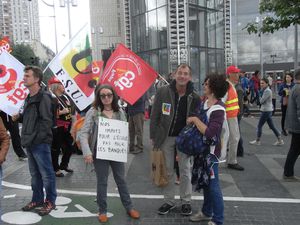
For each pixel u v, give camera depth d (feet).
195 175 15.93
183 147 15.72
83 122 18.03
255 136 41.27
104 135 16.80
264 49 149.07
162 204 19.33
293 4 31.22
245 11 148.25
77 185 23.16
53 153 24.67
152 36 73.51
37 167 18.31
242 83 60.64
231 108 25.85
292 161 23.54
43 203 18.83
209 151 15.58
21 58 118.42
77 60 23.32
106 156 16.79
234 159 26.53
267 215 17.98
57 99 23.67
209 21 73.82
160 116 17.70
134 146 32.78
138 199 20.42
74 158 30.76
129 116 32.42
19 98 23.41
